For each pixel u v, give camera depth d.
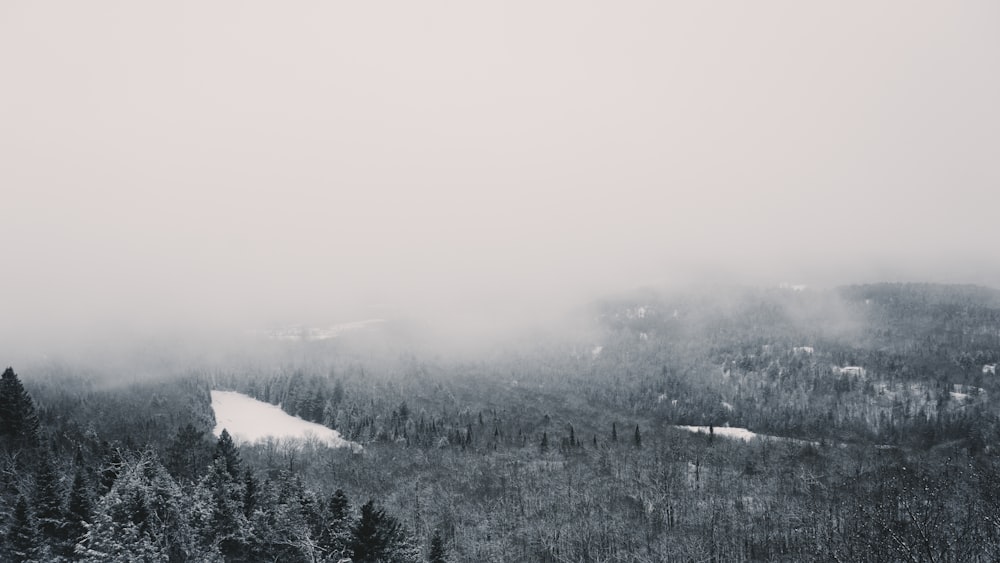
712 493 133.12
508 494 136.00
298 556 62.62
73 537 59.03
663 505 126.19
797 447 176.00
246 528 62.91
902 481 89.81
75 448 96.12
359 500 120.81
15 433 88.31
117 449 73.56
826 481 135.88
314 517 66.00
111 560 48.50
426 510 122.00
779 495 129.00
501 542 109.94
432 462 165.50
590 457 168.62
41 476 62.84
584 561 106.62
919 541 44.19
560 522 119.12
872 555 52.09
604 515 122.50
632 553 107.94
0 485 68.38
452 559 87.69
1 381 91.44
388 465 160.12
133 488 55.75
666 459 159.25
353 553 57.78
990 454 143.50
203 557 56.06
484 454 176.75
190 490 70.81
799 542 102.75
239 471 88.44
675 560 103.50
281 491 72.12
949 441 193.12
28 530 57.41
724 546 107.25
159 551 52.25
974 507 75.88
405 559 60.88
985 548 50.78
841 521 102.75
